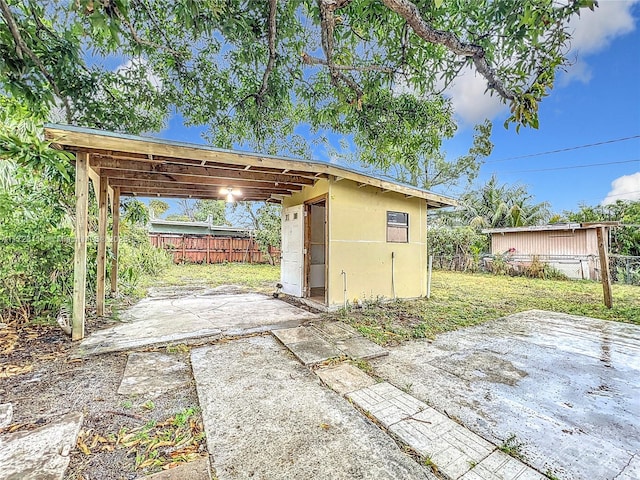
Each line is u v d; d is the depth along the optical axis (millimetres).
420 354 3438
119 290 6824
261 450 1754
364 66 3848
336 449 1770
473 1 2818
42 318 4199
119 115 5352
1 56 2965
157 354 3309
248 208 19500
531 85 2539
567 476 1588
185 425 2023
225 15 3193
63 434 1896
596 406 2326
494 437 1921
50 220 4320
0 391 2455
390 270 6492
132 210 7148
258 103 5402
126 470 1600
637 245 11344
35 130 4547
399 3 2395
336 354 3324
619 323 4855
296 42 4406
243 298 6848
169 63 4980
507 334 4227
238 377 2742
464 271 14211
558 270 11688
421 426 2027
